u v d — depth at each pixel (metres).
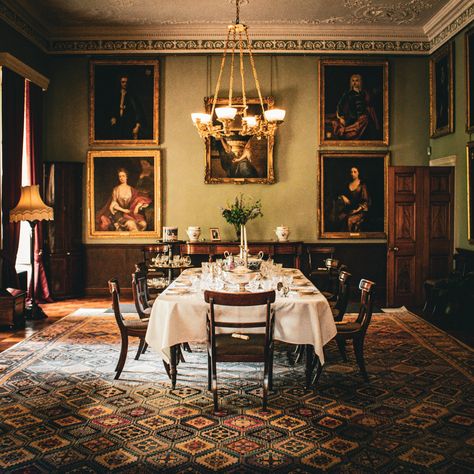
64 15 8.29
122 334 4.64
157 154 9.09
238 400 4.09
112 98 9.10
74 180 8.91
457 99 8.07
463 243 8.06
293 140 9.15
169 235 8.17
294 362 5.14
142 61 9.02
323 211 9.14
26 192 6.86
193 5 7.90
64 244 8.79
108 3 7.82
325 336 4.29
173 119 9.14
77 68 9.13
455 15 7.88
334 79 9.08
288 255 9.20
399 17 8.44
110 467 3.01
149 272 7.80
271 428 3.56
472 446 3.28
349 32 8.94
